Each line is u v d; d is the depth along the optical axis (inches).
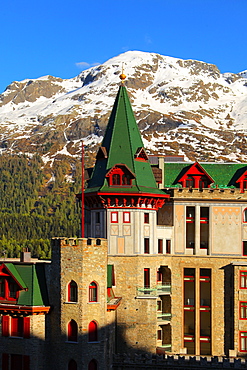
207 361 2696.9
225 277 3110.2
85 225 3201.3
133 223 2942.9
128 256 2925.7
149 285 2977.4
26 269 2674.7
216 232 3132.4
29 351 2554.1
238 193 3125.0
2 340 2620.6
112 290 2898.6
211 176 3297.2
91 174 3280.0
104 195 2918.3
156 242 3043.8
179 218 3147.1
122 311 2908.5
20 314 2576.3
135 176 2960.1
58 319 2593.5
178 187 3213.6
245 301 3036.4
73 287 2581.2
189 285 3147.1
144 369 2704.2
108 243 2942.9
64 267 2591.0
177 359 2723.9
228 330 3088.1
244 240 3122.5
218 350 3085.6
